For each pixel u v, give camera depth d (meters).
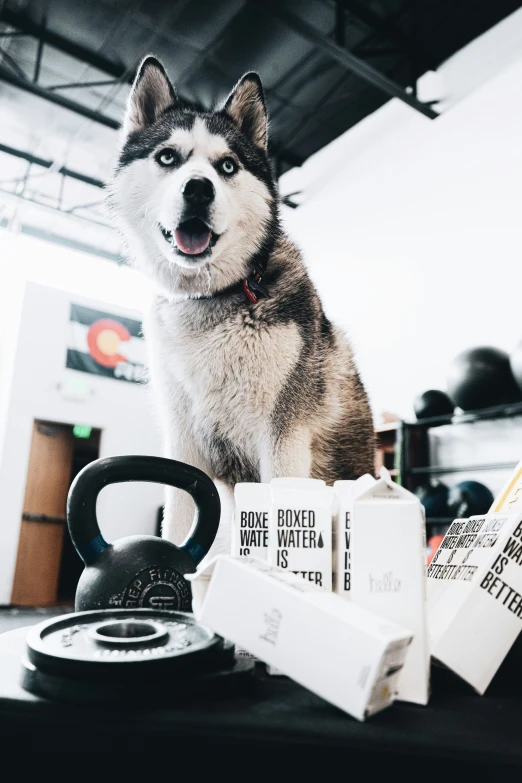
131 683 0.29
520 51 3.79
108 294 6.21
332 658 0.29
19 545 5.28
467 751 0.27
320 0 3.70
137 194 1.00
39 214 6.39
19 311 5.54
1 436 5.32
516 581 0.38
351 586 0.35
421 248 4.20
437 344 3.97
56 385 5.61
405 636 0.30
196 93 4.49
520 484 0.47
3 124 5.19
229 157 0.99
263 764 0.27
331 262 4.91
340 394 1.05
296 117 4.77
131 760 0.27
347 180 4.88
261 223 1.00
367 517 0.36
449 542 0.48
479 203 3.87
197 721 0.28
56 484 5.62
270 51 4.06
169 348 0.94
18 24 3.98
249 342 0.90
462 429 3.67
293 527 0.42
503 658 0.38
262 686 0.35
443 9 3.79
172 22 3.86
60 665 0.29
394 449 3.96
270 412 0.90
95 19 3.91
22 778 0.27
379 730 0.28
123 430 5.91
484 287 3.75
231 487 0.97
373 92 4.49
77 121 5.05
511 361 2.96
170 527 0.76
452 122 4.14
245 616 0.31
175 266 0.92
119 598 0.44
